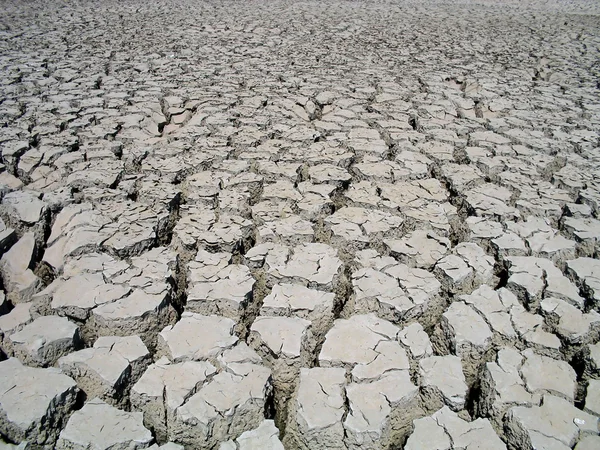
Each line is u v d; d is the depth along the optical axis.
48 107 5.13
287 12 13.12
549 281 2.73
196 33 9.60
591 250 3.16
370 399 2.04
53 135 4.48
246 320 2.62
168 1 14.56
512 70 7.29
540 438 1.89
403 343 2.33
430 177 4.15
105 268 2.76
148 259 2.86
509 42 9.49
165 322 2.53
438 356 2.28
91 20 10.51
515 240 3.13
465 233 3.29
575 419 1.97
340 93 5.99
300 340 2.33
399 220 3.37
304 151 4.43
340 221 3.35
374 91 6.10
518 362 2.24
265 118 5.11
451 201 3.79
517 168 4.14
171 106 5.43
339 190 3.88
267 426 1.96
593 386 2.12
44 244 3.29
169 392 2.04
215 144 4.46
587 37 10.20
